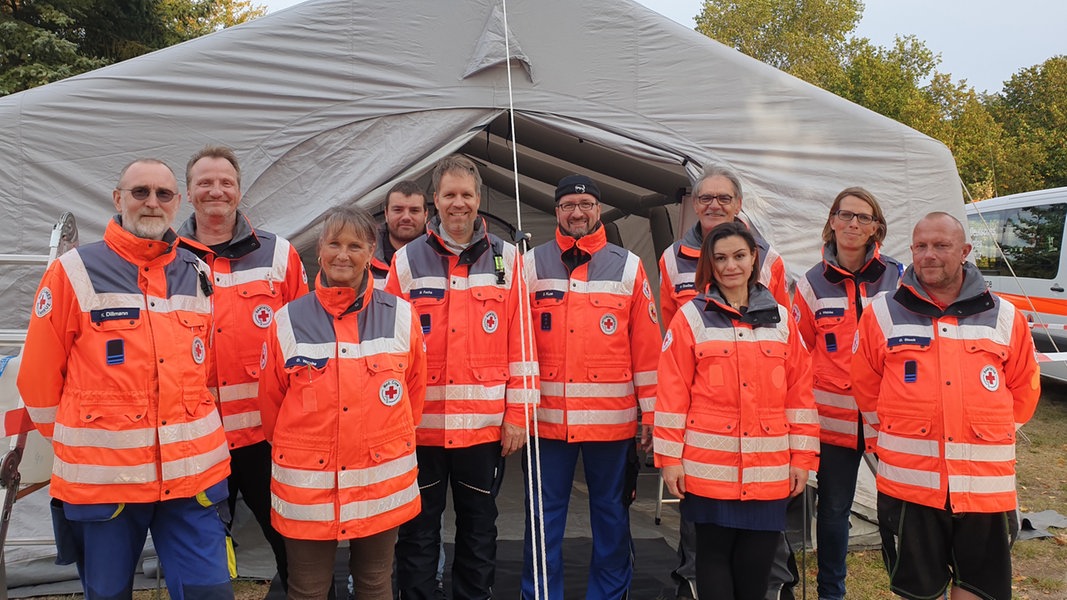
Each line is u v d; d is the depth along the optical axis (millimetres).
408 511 2443
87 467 2084
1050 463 5996
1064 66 24703
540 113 4047
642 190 6129
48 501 3602
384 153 3930
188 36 17109
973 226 9203
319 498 2291
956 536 2561
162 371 2160
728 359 2582
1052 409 7930
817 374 3221
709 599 2578
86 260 2131
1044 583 3770
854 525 4195
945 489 2479
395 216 3385
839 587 3180
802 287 3330
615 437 2963
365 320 2404
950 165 4312
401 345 2439
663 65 4113
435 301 2883
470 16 4000
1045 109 24703
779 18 31812
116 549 2164
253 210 3805
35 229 3572
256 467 2854
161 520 2250
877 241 3191
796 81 4223
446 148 4035
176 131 3711
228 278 2791
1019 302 8328
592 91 4086
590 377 2941
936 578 2572
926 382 2531
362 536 2326
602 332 2961
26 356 2100
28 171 3559
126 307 2141
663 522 4438
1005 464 2506
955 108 27250
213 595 2236
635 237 7547
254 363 2805
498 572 3707
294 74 3844
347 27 3879
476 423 2850
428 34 3965
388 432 2379
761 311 2625
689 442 2602
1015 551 4188
